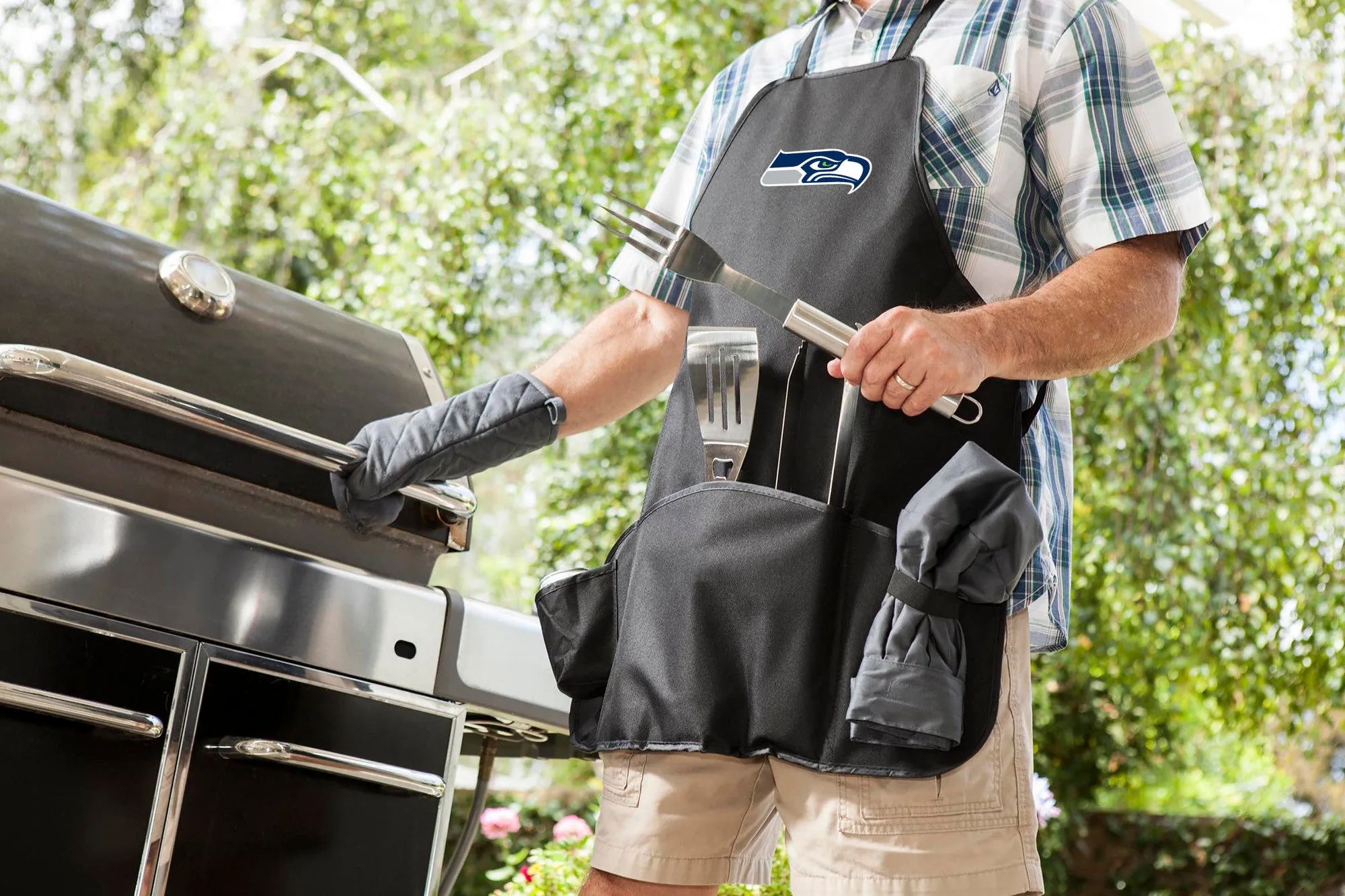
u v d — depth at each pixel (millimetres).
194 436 1284
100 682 1127
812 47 1323
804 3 4953
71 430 1202
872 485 1059
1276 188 4652
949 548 1006
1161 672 4672
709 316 1182
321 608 1300
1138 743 5680
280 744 1217
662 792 1136
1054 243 1201
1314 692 4547
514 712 1456
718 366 1111
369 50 5949
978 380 987
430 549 1479
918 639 994
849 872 1028
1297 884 5219
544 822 4840
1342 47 4605
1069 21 1184
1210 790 6746
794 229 1153
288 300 1571
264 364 1438
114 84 6141
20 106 5965
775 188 1189
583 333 1392
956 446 1071
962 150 1145
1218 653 4543
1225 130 4719
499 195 5082
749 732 1049
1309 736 5191
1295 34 4688
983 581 1005
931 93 1167
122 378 1193
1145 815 5508
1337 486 4527
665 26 4832
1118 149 1150
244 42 5902
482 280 5168
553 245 5082
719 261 1129
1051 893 5281
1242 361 4645
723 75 1438
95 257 1353
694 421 1153
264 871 1223
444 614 1411
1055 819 5348
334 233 5500
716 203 1236
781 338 1119
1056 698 5574
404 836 1344
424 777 1349
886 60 1231
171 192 5719
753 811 1151
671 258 1138
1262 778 6770
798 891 1072
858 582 1039
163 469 1273
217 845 1191
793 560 1043
